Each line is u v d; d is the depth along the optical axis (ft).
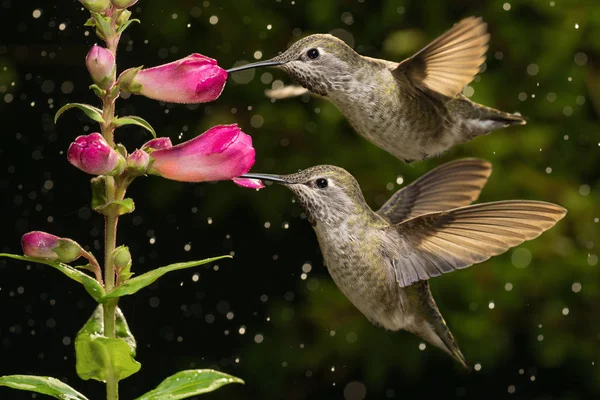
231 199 38.37
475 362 36.37
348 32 38.24
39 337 41.45
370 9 38.06
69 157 12.85
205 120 37.93
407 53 35.76
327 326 37.29
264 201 37.96
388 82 19.45
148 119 39.27
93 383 41.42
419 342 36.99
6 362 41.06
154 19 38.42
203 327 41.68
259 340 38.78
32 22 41.29
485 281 35.42
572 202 35.60
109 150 12.77
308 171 19.31
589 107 37.52
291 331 39.75
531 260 35.55
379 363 36.99
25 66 41.83
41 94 42.06
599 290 35.53
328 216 19.20
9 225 41.81
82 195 42.09
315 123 37.58
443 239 18.75
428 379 41.39
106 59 13.00
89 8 13.07
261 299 41.70
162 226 41.32
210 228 41.75
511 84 36.55
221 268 41.75
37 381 13.73
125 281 13.60
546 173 36.09
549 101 36.37
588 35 35.55
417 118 19.72
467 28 18.28
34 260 13.53
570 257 35.32
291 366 39.22
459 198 21.36
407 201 21.43
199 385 14.02
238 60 38.52
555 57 35.47
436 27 36.27
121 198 13.43
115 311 14.90
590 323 36.35
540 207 17.49
